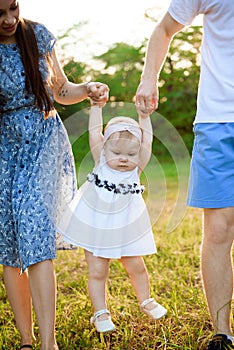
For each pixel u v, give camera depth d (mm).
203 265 3988
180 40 15625
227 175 3871
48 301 3898
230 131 3857
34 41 4039
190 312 4727
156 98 4145
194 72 15758
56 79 4270
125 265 4031
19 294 4164
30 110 4062
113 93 15406
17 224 3971
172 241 6988
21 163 4051
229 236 3945
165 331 4344
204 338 4211
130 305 4867
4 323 4711
